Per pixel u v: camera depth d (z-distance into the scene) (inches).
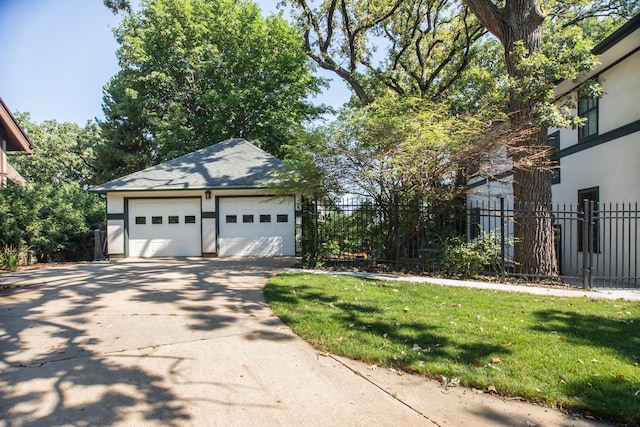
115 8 537.0
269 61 876.0
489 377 145.4
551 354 164.1
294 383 147.5
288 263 481.1
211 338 195.6
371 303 252.5
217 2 902.4
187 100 912.3
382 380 149.6
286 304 253.8
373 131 376.8
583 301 266.5
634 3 580.7
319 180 411.8
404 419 123.0
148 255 582.9
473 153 365.4
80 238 615.2
